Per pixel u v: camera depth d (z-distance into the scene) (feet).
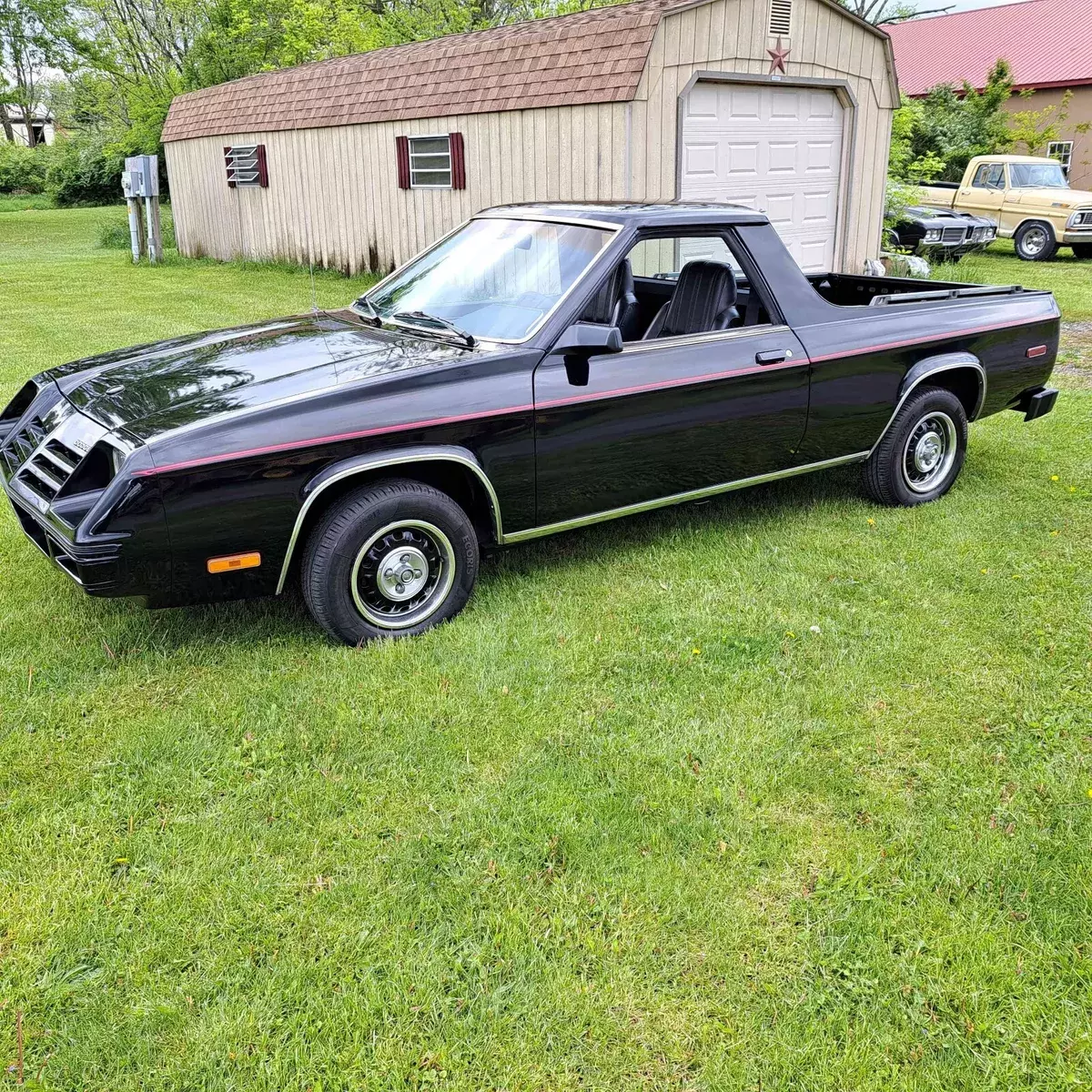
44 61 111.75
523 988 7.79
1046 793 10.16
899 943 8.34
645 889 8.82
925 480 18.60
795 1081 7.14
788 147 40.34
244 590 12.06
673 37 34.47
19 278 53.16
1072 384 28.09
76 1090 6.95
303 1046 7.28
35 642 13.05
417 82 44.21
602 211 15.06
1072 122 87.76
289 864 9.10
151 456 10.97
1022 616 13.93
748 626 13.61
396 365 12.84
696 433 14.90
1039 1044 7.44
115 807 9.82
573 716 11.47
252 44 97.60
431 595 13.34
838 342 16.21
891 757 10.80
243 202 59.67
